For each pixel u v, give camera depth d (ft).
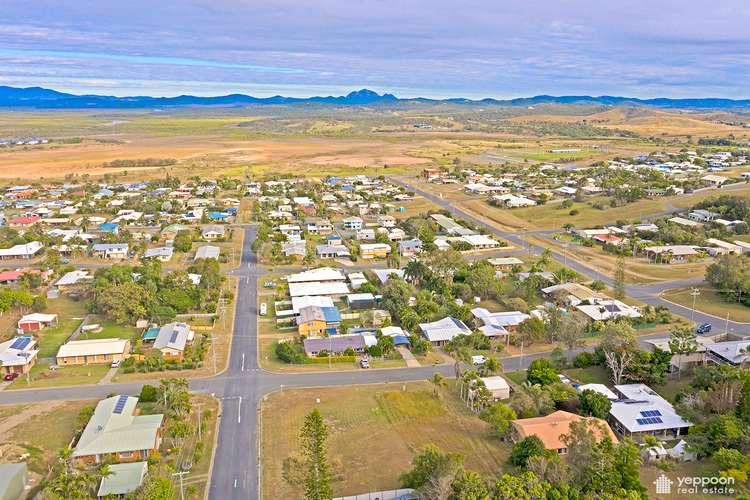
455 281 568.00
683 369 384.06
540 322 437.17
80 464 280.10
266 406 340.59
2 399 346.13
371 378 379.14
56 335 444.14
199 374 382.01
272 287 559.38
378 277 571.28
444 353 421.18
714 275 538.88
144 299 479.41
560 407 332.60
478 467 277.85
